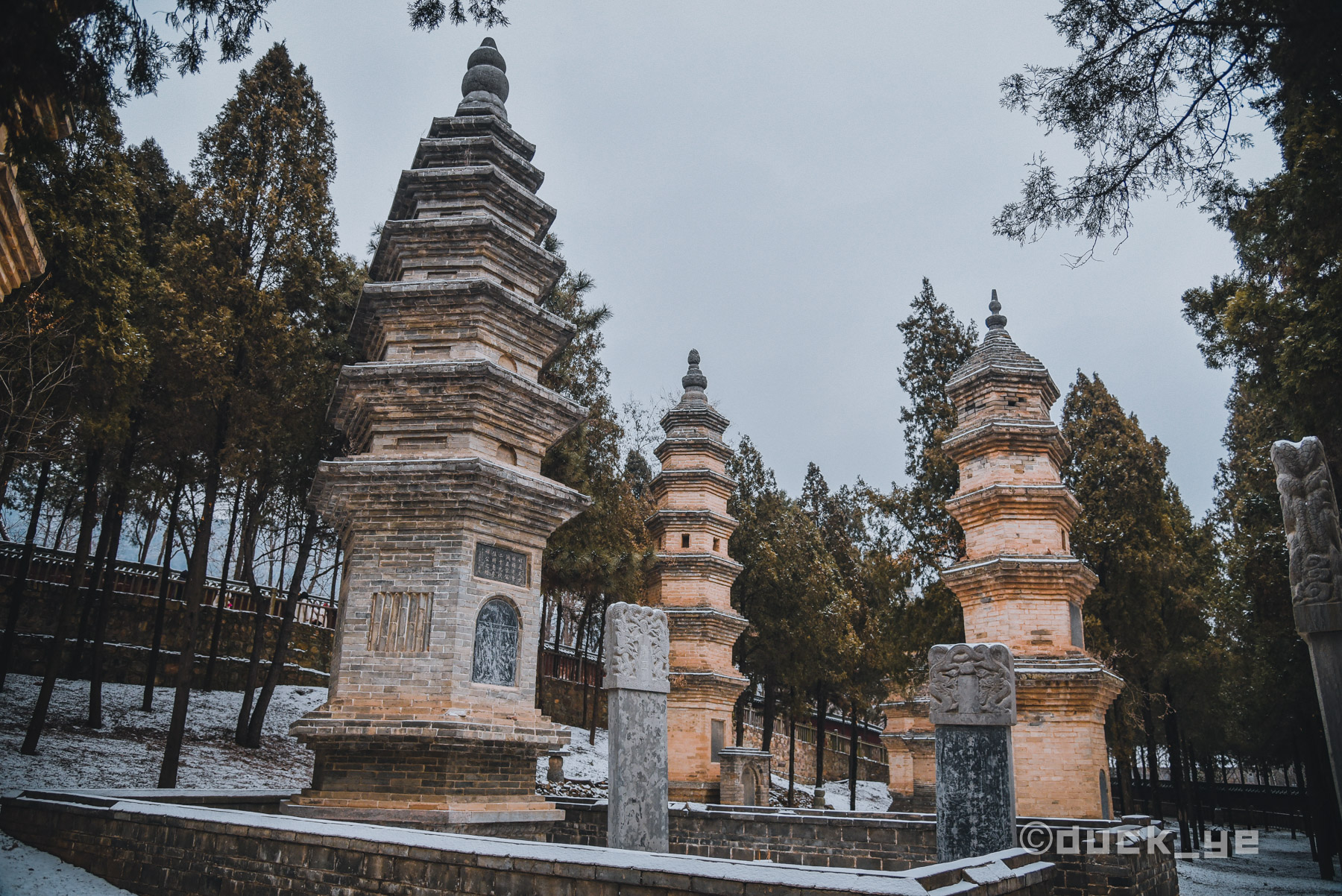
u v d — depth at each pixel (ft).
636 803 53.67
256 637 105.09
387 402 63.21
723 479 129.08
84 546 86.74
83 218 69.21
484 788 56.44
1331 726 43.91
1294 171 55.11
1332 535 45.88
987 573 83.35
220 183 92.07
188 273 84.89
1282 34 34.63
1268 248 72.54
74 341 69.36
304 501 102.78
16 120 31.81
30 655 103.76
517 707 59.72
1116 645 113.50
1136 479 118.42
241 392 84.43
